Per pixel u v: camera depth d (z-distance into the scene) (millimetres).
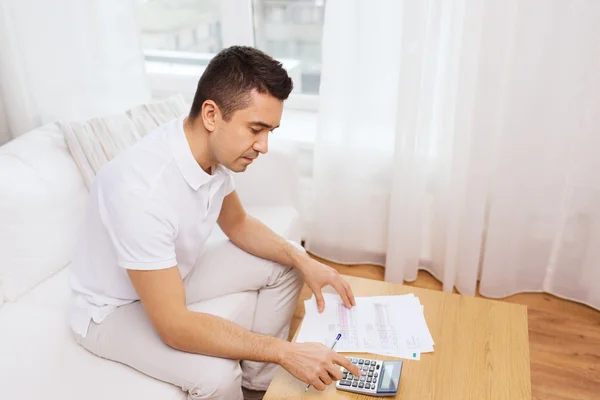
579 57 1790
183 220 1326
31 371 1293
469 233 2025
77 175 1687
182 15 2412
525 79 1820
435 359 1237
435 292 1473
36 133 1745
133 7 2104
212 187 1362
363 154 2141
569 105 1860
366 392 1138
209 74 1211
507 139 1898
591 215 1982
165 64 2537
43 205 1569
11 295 1526
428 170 2156
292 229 1934
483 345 1284
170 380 1276
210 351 1242
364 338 1299
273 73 1176
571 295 2123
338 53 2016
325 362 1159
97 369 1311
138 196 1209
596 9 1726
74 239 1660
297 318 2014
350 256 2340
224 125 1210
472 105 1865
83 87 2201
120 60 2166
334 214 2275
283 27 2359
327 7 1952
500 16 1721
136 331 1319
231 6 2287
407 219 2111
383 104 2076
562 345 1902
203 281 1522
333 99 2086
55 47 2129
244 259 1569
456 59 1901
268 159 1965
